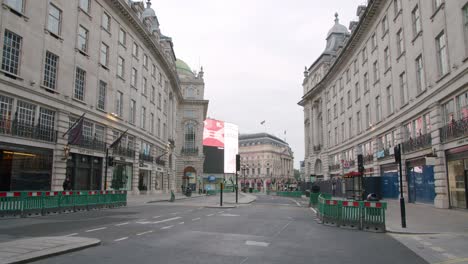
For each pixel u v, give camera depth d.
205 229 12.48
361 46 40.09
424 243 10.01
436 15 22.33
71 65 26.73
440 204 21.47
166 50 56.97
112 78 33.19
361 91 40.19
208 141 84.12
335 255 8.32
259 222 15.15
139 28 38.50
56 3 25.25
